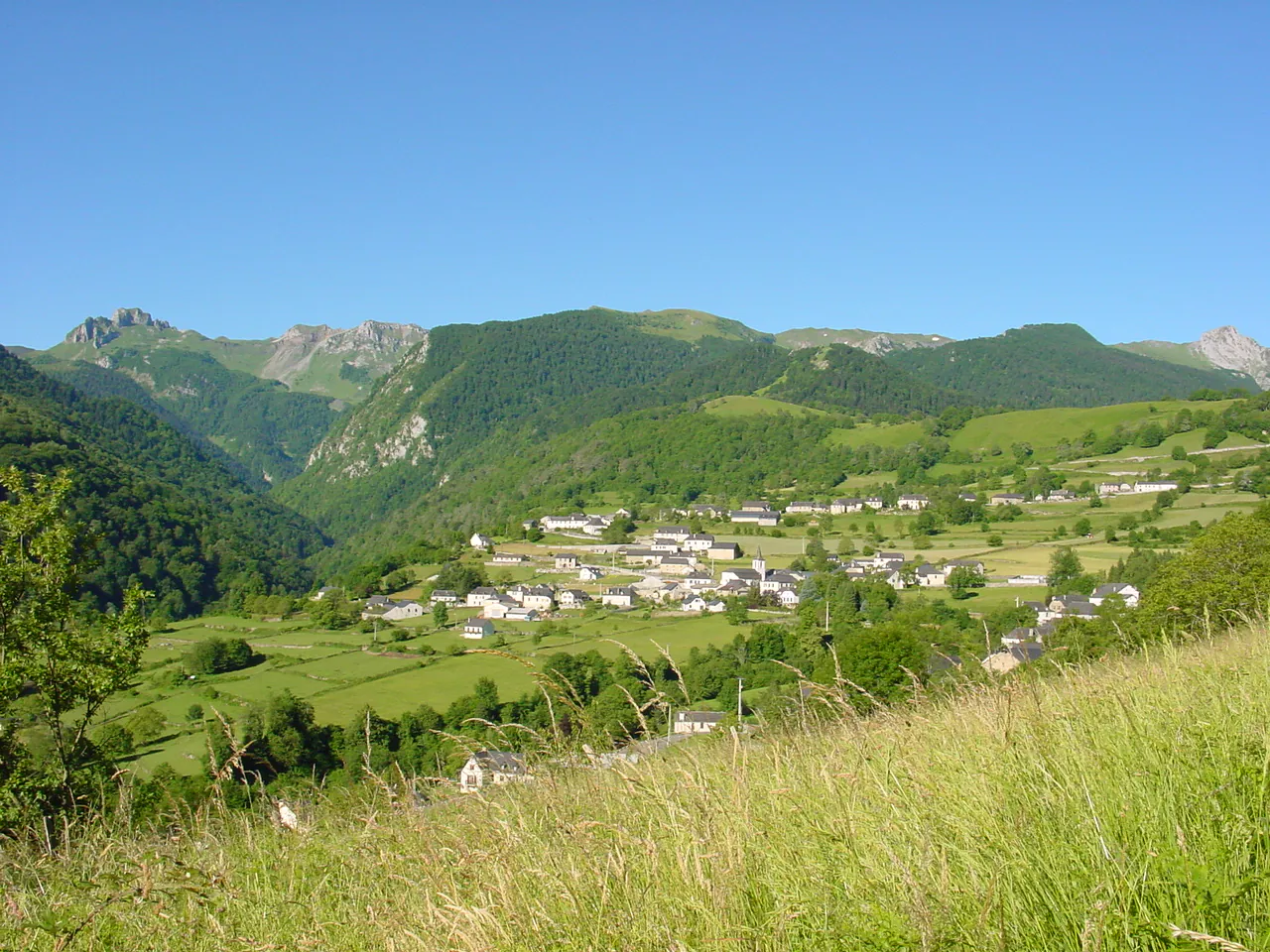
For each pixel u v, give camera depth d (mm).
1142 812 3887
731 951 3473
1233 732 4691
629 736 6641
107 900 5199
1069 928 3285
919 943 3209
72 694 14844
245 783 8438
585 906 3980
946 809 4426
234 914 5391
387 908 4930
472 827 6008
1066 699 6137
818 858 4051
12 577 15023
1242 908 3078
